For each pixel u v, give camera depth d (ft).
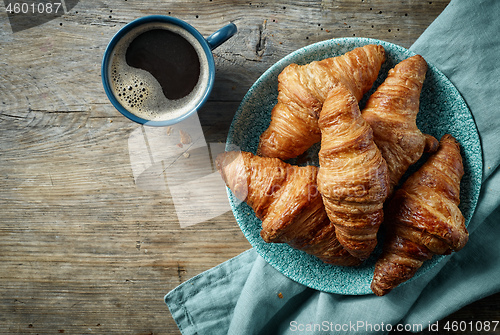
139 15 1.73
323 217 1.56
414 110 1.57
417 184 1.57
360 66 1.56
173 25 1.52
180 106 1.57
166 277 1.78
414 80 1.56
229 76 1.73
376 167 1.45
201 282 1.76
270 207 1.56
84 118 1.76
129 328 1.79
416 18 1.71
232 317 1.75
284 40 1.73
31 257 1.80
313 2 1.72
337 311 1.69
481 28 1.60
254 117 1.68
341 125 1.46
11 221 1.80
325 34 1.72
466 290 1.68
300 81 1.56
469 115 1.62
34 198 1.79
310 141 1.61
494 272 1.67
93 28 1.74
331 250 1.58
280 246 1.68
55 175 1.78
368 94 1.69
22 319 1.79
